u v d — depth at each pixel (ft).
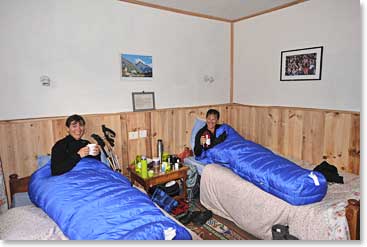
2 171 7.09
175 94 10.86
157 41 10.07
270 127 11.11
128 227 4.32
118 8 8.96
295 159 10.03
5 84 7.25
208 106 11.88
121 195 5.21
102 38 8.73
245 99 12.31
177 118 10.85
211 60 11.91
